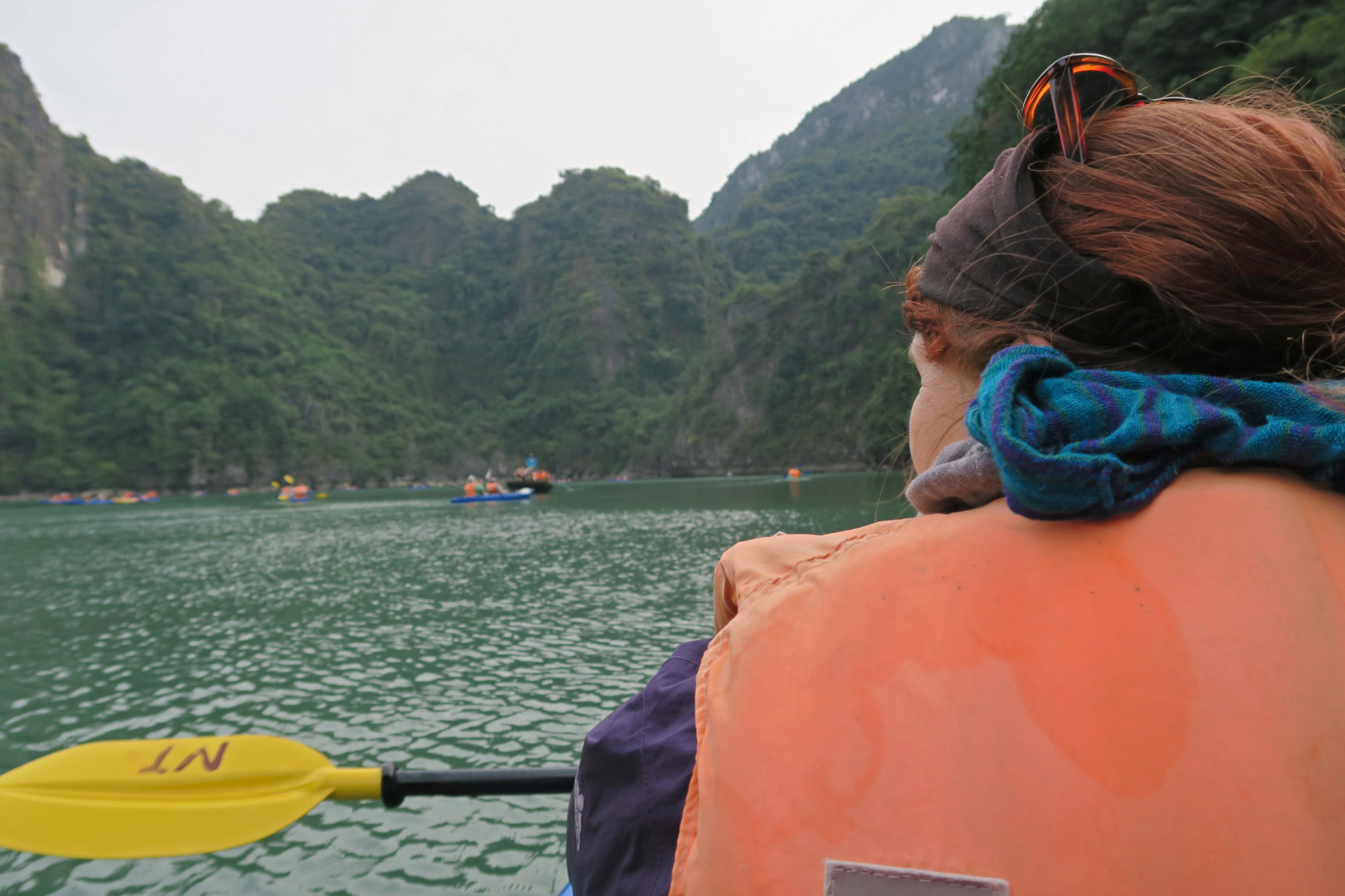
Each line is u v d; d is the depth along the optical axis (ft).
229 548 88.33
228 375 422.82
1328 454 1.36
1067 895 1.22
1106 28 85.51
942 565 1.49
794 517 101.40
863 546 1.63
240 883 13.01
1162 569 1.34
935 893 1.28
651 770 1.88
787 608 1.60
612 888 1.85
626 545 74.28
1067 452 1.37
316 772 4.58
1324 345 1.63
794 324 379.14
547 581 51.29
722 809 1.45
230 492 395.96
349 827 14.82
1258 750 1.21
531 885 12.73
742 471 381.40
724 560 2.14
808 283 376.68
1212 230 1.59
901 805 1.33
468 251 577.43
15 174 405.18
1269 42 51.57
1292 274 1.59
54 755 4.58
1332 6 56.80
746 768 1.45
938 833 1.30
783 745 1.44
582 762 2.12
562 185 586.45
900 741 1.36
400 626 37.27
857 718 1.41
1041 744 1.29
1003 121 104.99
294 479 413.80
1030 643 1.36
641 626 34.96
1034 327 1.82
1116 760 1.25
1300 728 1.22
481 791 4.57
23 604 49.60
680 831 1.57
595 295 507.30
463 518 133.18
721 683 1.61
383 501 249.14
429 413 498.28
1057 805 1.26
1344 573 1.33
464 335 549.13
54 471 362.33
